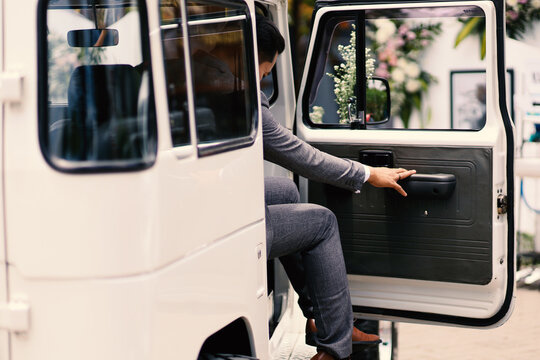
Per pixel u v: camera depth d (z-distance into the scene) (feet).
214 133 7.30
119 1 7.98
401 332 14.80
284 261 11.05
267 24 9.80
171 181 6.42
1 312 6.21
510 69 22.62
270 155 9.64
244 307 7.89
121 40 8.14
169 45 6.61
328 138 11.15
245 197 7.91
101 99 6.27
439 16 10.71
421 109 23.97
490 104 10.50
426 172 10.66
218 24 7.53
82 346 6.10
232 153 7.58
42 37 6.16
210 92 7.27
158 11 6.39
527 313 16.07
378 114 11.73
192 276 6.80
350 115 11.21
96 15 8.30
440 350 13.79
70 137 6.17
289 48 12.57
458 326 11.06
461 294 10.84
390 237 10.91
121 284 6.08
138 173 6.10
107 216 6.04
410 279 10.89
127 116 6.23
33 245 6.09
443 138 10.55
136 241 6.10
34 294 6.13
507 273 10.86
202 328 7.00
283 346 11.91
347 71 11.25
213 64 7.35
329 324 10.19
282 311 12.05
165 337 6.40
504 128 10.60
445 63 23.35
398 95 24.02
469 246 10.55
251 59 8.24
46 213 6.05
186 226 6.66
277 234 9.64
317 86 11.42
